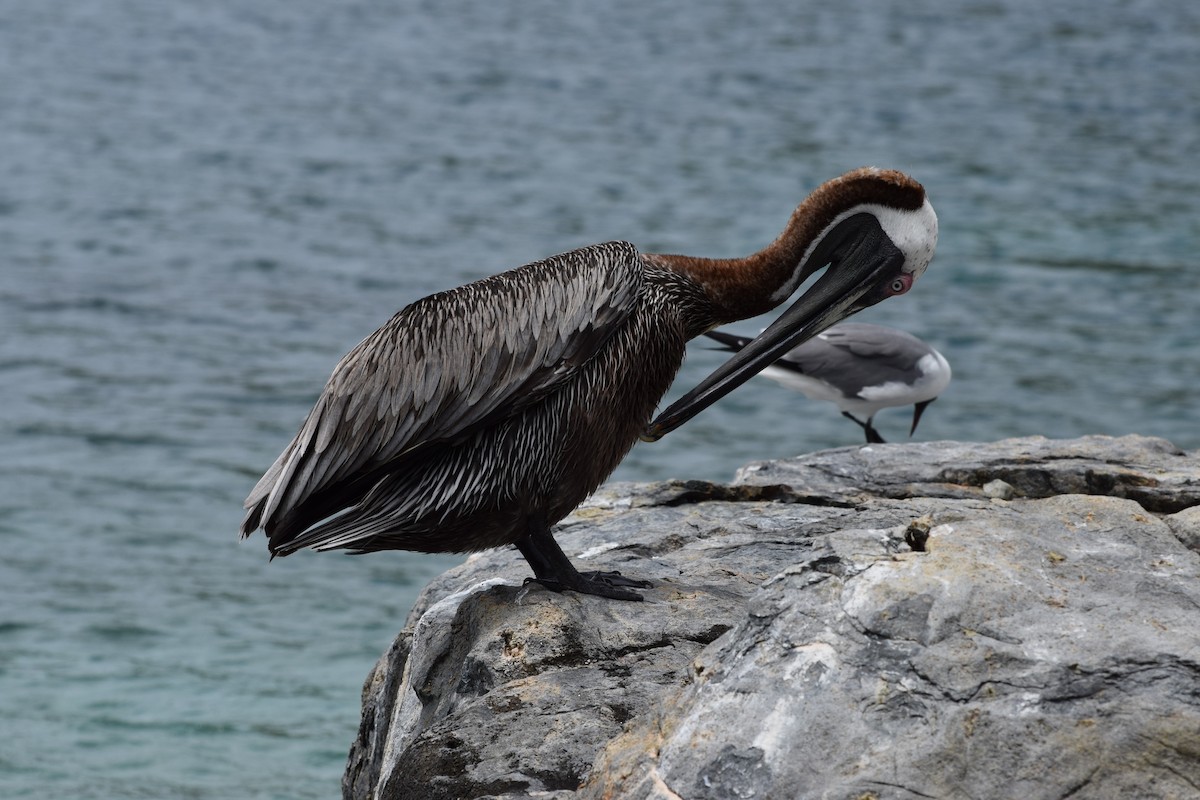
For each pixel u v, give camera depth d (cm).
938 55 6050
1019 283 2828
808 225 812
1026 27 6812
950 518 640
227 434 2012
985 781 507
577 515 989
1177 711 510
